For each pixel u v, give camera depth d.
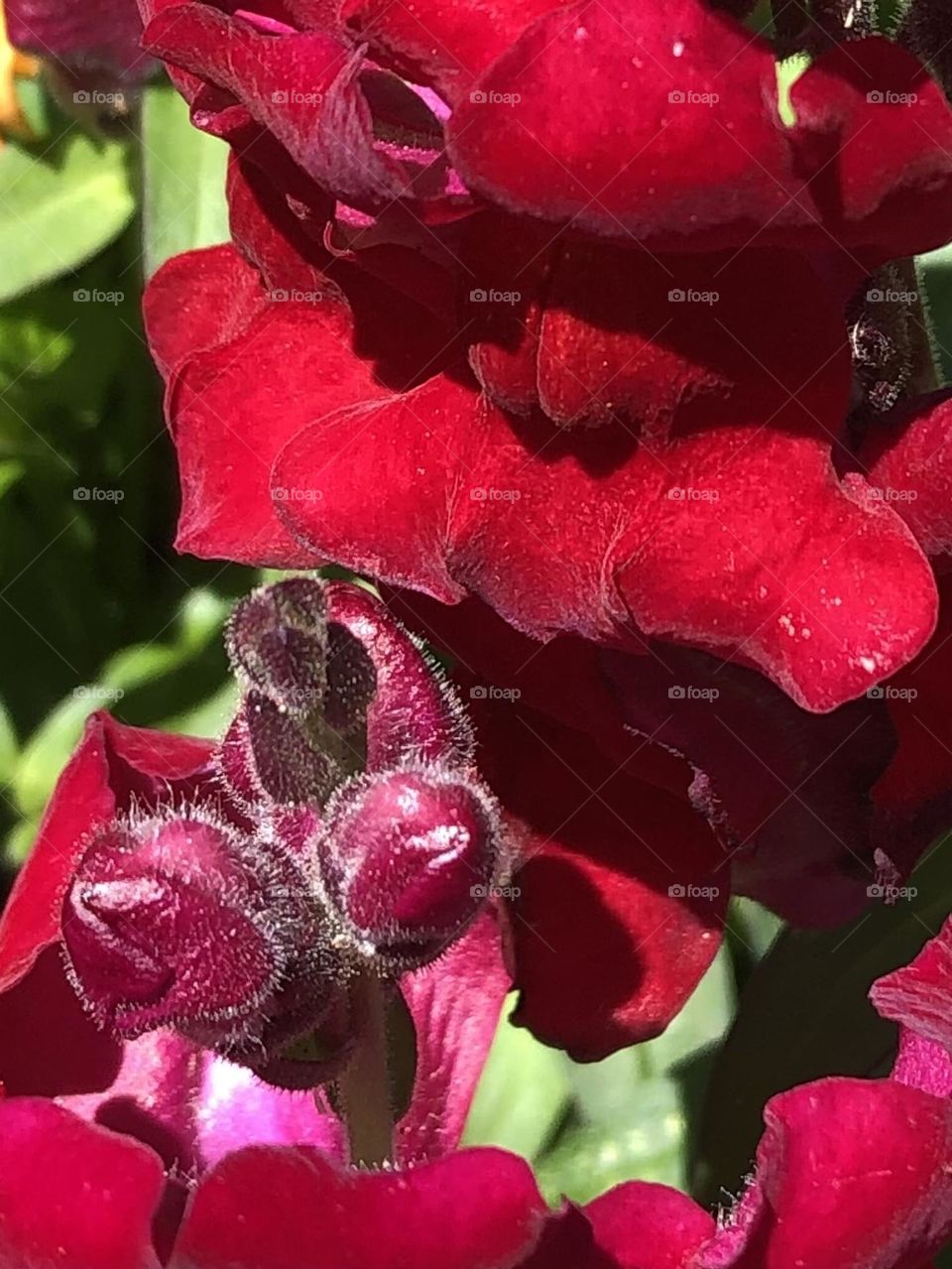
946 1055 0.09
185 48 0.08
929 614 0.08
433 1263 0.07
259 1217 0.07
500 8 0.08
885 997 0.09
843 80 0.07
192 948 0.08
